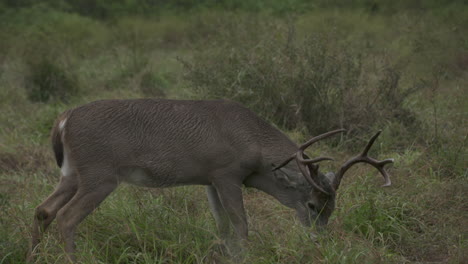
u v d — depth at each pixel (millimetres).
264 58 16500
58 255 9359
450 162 13289
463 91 16984
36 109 19172
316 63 16078
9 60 23359
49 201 9836
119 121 9867
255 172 10734
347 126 15656
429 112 16656
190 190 12516
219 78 16672
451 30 20203
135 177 10148
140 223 10500
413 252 10633
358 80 16484
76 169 9820
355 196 12180
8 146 15727
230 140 10305
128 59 24547
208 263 9875
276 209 12062
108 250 9992
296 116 15859
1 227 10266
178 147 10094
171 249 9820
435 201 11914
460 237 10633
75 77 21609
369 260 9531
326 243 10000
